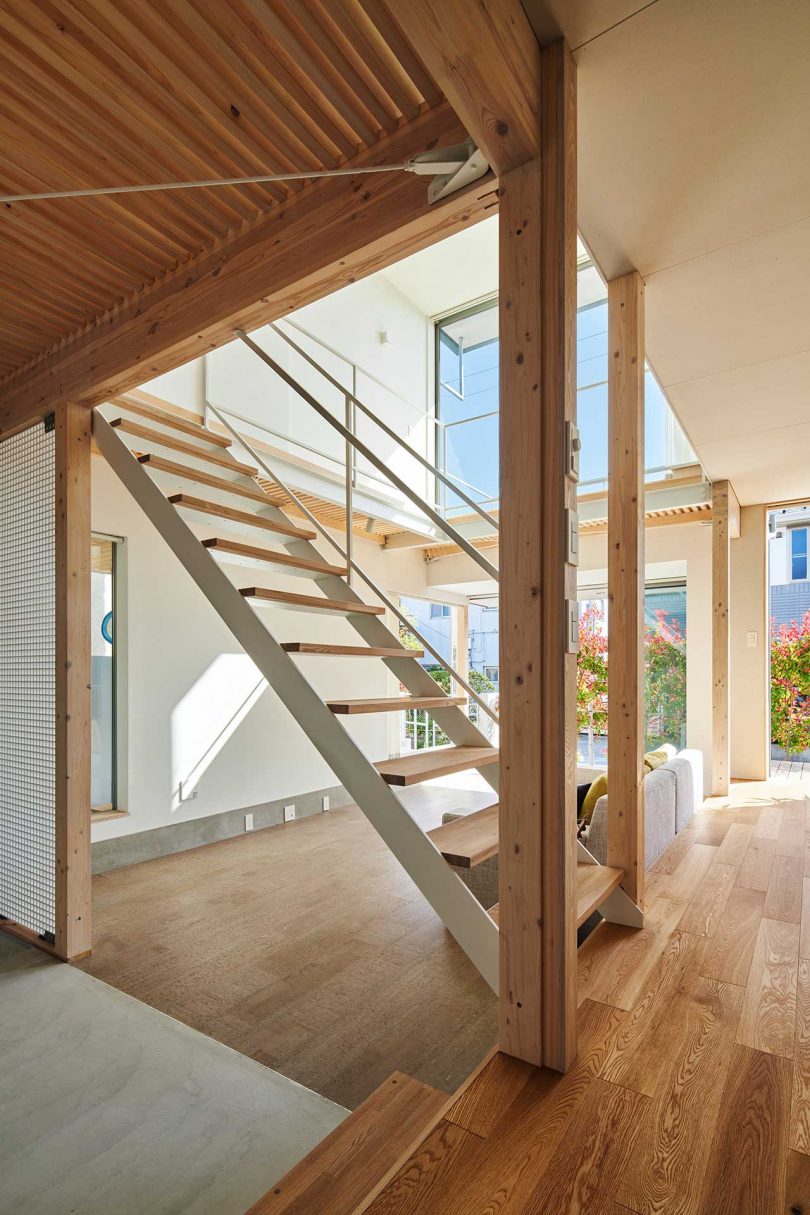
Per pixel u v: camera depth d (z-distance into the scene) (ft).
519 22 4.83
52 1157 5.51
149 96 5.57
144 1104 6.18
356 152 6.27
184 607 15.65
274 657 7.20
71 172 6.42
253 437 16.20
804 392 11.84
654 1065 5.25
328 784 19.81
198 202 6.89
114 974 9.00
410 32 4.03
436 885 6.13
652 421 18.63
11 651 10.77
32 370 10.39
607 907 8.23
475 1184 4.08
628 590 8.37
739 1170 4.17
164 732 15.03
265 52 5.11
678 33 5.07
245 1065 6.82
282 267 6.86
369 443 21.02
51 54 5.11
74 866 9.38
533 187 5.26
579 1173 4.16
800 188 6.86
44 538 10.10
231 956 9.60
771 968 6.95
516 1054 5.32
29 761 10.26
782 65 5.35
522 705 5.27
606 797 9.70
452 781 23.43
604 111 5.88
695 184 6.80
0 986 8.52
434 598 26.16
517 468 5.33
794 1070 5.19
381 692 22.84
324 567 9.20
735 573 20.18
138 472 8.89
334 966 9.29
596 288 20.25
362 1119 5.46
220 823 16.20
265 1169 5.39
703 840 12.10
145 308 8.43
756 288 8.75
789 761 24.40
